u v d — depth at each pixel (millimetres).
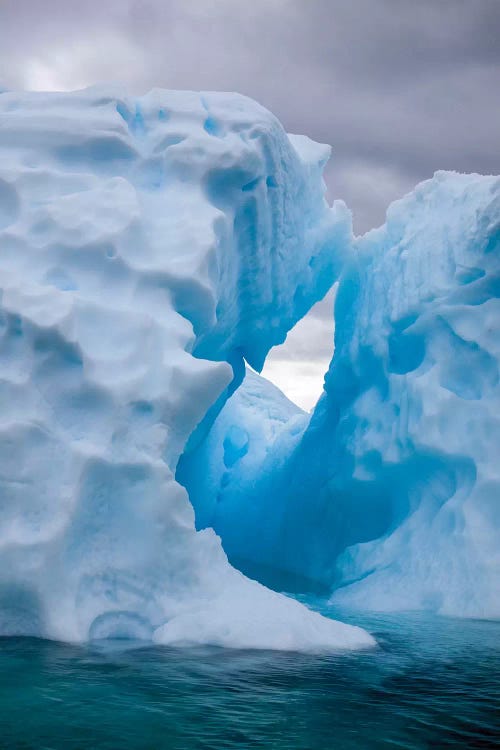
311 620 5371
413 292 8547
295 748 3102
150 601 5355
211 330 7477
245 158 7262
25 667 4219
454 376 8109
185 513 5500
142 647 4875
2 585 4980
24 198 6383
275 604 5488
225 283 7621
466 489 7645
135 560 5367
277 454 12883
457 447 7656
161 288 6293
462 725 3457
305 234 9367
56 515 5082
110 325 5832
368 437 8820
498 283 7949
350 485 9188
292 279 9336
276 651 4855
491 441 7500
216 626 5043
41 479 5219
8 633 5070
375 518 9305
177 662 4449
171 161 7113
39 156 6863
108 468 5355
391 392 8789
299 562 10312
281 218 8328
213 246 6551
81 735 3156
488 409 7605
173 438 5832
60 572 5055
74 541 5219
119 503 5465
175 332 6047
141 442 5551
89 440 5410
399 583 7578
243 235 7895
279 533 11094
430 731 3361
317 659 4707
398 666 4633
